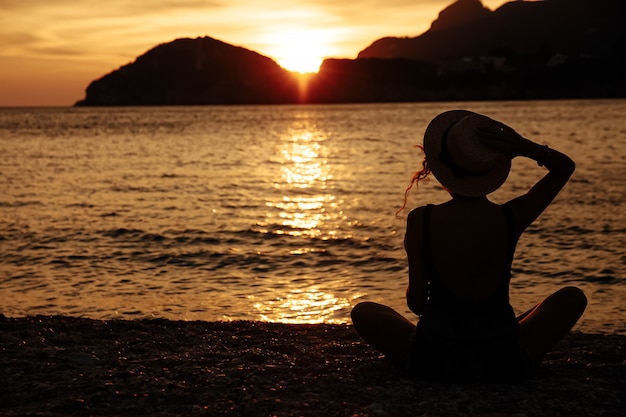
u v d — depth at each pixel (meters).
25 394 3.90
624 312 8.24
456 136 3.50
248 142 61.16
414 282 3.73
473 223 3.58
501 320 3.69
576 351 4.83
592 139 49.19
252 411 3.62
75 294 9.51
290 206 20.83
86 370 4.36
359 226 16.58
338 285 10.10
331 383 4.01
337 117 141.38
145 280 10.52
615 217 16.36
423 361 3.82
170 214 19.02
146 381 4.10
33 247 13.59
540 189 3.64
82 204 21.31
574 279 10.20
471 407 3.56
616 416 3.48
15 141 67.25
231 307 8.72
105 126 108.38
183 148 53.66
